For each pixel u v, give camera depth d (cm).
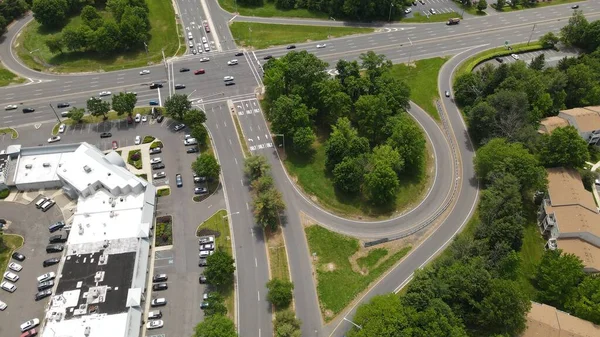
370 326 12406
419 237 16500
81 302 13688
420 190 18088
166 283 14838
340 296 14750
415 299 13188
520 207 15788
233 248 15888
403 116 19088
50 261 15162
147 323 13900
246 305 14438
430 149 19738
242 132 19938
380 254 15938
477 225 16088
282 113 18512
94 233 15350
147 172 18088
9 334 13625
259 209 15850
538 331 12862
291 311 13750
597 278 13712
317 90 19600
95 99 19675
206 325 12794
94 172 16775
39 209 16675
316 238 16312
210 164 17200
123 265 14538
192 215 16762
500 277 14175
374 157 17388
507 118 19025
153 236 16050
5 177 17225
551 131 19038
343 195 17725
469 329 13500
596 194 17438
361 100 18900
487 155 17412
